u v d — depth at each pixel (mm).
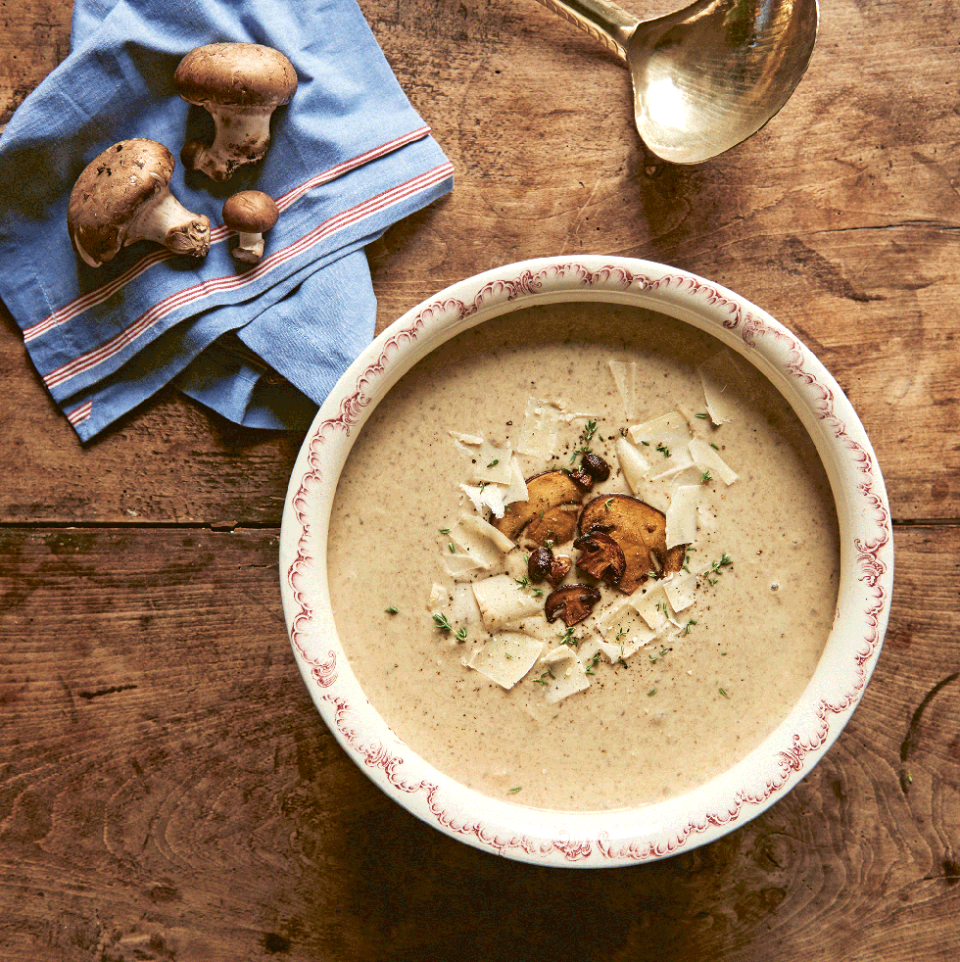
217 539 624
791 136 624
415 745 583
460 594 585
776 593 585
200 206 611
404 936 626
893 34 625
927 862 625
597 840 560
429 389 585
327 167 611
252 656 625
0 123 617
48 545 624
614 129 623
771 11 612
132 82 603
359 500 584
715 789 565
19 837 624
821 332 624
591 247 622
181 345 609
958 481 622
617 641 584
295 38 611
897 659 626
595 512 584
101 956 623
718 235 623
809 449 584
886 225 625
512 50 624
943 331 623
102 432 622
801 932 625
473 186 623
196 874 625
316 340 605
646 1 623
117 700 625
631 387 587
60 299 614
